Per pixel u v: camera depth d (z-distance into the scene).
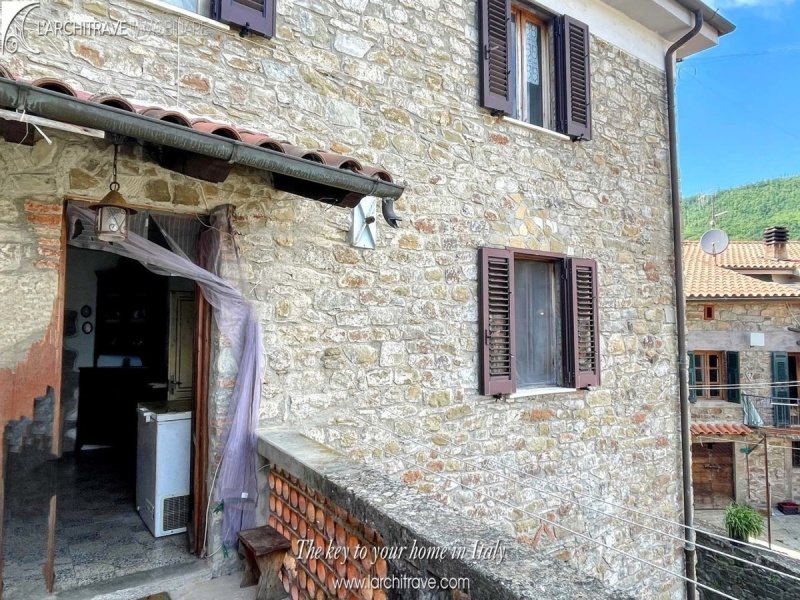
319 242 3.55
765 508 12.04
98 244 2.88
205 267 3.21
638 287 5.69
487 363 4.34
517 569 1.48
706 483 12.36
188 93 3.04
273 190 3.37
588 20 5.41
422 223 4.07
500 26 4.61
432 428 4.05
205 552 3.10
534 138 4.86
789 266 13.30
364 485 2.21
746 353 11.61
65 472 4.90
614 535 5.20
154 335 5.93
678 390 5.98
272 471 3.06
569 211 5.09
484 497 4.30
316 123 3.53
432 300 4.11
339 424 3.58
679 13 5.76
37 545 2.57
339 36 3.67
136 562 3.05
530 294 5.02
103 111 1.92
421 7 4.15
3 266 2.52
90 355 5.92
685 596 5.77
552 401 4.86
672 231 6.11
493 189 4.53
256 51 3.30
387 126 3.89
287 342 3.37
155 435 3.47
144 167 2.93
